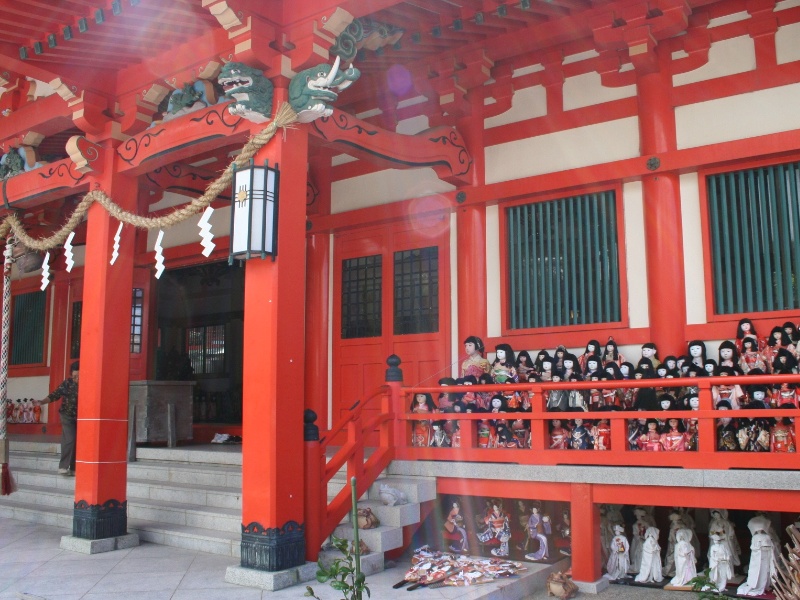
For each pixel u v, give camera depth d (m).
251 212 6.29
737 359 7.15
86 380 7.87
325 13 6.30
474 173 9.41
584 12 7.93
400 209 10.03
